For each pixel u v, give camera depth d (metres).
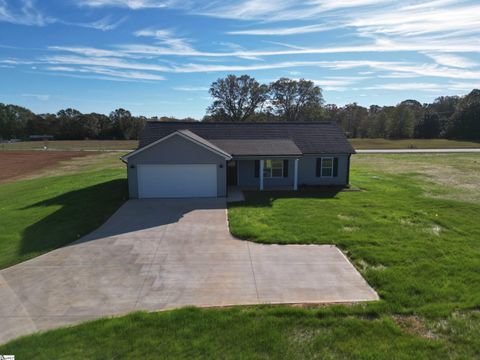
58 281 8.10
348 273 8.33
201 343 5.54
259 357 5.21
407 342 5.52
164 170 17.39
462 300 6.79
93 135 93.25
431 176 24.77
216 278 8.19
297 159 19.56
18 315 6.60
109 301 7.11
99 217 13.65
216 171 17.58
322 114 68.50
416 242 10.20
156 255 9.72
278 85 67.62
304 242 10.49
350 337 5.69
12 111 103.94
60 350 5.39
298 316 6.36
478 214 13.48
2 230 12.22
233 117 68.12
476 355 5.22
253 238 10.98
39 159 43.12
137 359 5.16
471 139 70.56
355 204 15.52
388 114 82.62
